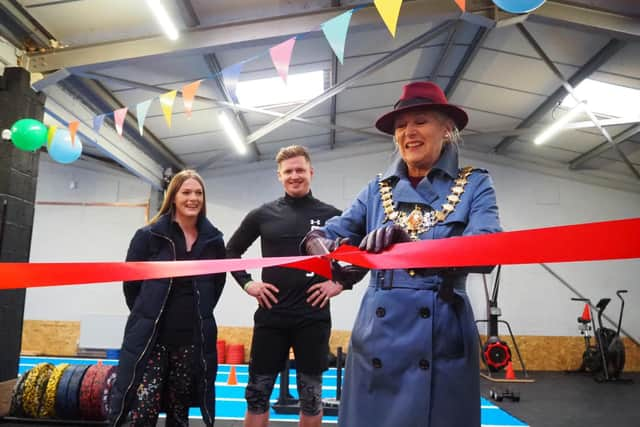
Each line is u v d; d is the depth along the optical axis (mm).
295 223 2303
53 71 4402
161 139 7547
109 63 4418
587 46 5320
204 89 5875
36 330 8719
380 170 9172
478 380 998
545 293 8617
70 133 3684
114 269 834
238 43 4320
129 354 1893
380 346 1013
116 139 6672
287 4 4312
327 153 9266
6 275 795
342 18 2000
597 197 8930
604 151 8008
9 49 4273
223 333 8562
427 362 970
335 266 1030
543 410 4812
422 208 1079
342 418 1062
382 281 1075
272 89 6438
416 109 1095
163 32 4367
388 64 5797
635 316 8469
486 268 906
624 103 6449
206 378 1990
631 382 6988
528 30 5199
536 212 8969
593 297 8539
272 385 2186
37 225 9062
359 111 7836
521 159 9094
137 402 1855
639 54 5211
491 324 7172
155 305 1948
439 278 1022
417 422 936
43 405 3764
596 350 7676
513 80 6488
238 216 9039
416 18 4184
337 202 9102
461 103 7469
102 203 9141
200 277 2080
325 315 2197
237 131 7172
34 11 4023
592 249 557
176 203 2180
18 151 4141
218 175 9172
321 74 6191
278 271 2234
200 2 4180
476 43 5656
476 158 9211
